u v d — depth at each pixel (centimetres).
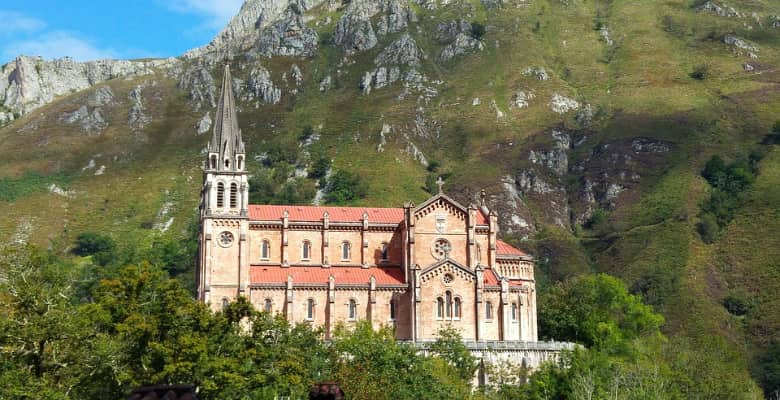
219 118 15100
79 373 8494
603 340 14125
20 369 8188
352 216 15550
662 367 12369
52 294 8838
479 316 14500
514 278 15538
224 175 14750
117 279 9606
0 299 8581
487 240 15412
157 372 8844
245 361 9300
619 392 11169
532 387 12425
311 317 14462
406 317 14612
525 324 14950
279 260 15038
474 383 13362
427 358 11650
